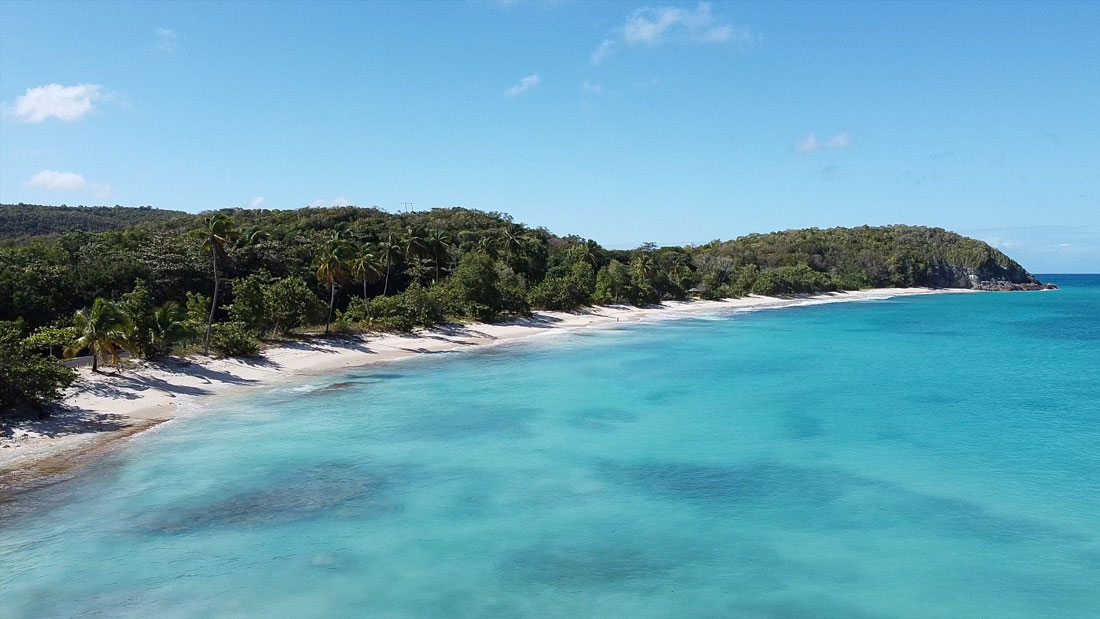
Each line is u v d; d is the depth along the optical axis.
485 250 108.19
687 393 45.81
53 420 34.06
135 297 49.19
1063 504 25.39
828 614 17.84
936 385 49.38
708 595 18.81
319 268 65.31
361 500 25.48
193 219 119.75
